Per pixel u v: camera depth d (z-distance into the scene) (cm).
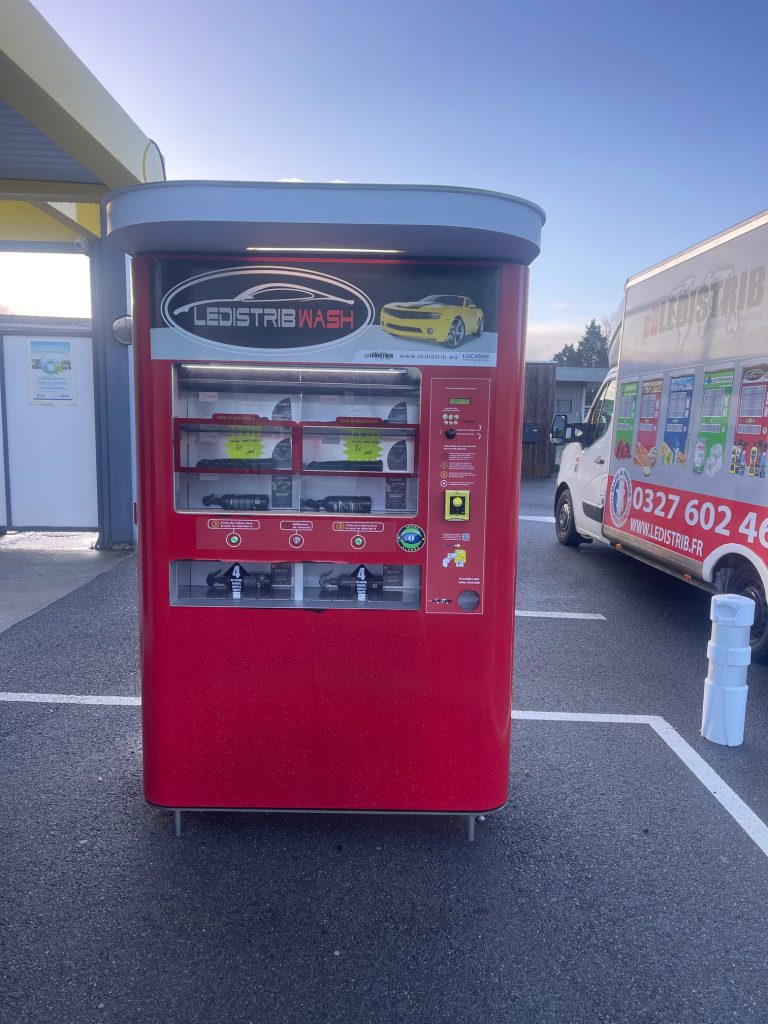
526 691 492
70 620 611
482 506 290
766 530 504
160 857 302
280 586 303
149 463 289
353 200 253
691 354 607
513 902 280
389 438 296
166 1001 232
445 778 304
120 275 825
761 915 276
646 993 239
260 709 299
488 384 285
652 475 680
